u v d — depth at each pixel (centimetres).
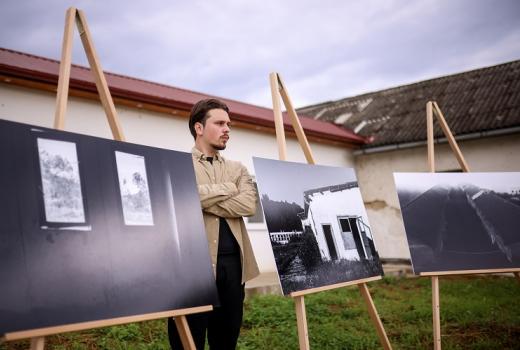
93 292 207
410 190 439
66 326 192
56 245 202
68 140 224
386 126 1141
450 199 449
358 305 634
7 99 573
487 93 1116
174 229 252
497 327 500
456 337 472
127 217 234
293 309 570
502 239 443
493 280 824
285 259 298
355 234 369
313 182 354
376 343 455
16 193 197
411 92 1300
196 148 304
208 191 278
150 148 262
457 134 975
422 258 408
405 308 604
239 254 287
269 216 303
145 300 225
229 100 1011
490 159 970
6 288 181
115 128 280
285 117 1060
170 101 719
